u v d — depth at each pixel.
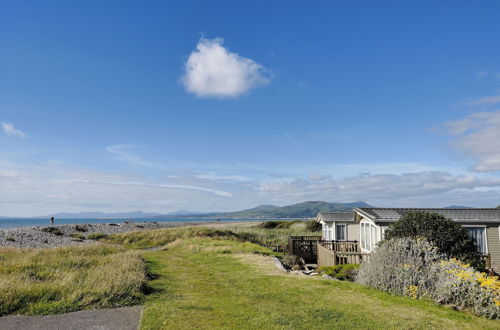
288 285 11.29
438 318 7.62
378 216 17.55
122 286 9.30
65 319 6.99
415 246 10.76
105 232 44.50
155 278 12.52
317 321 7.21
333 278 13.13
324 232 27.30
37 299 8.16
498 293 8.27
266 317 7.37
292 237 24.19
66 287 9.04
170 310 7.70
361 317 7.55
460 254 11.70
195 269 15.59
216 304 8.49
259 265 16.52
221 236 35.97
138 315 7.32
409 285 9.71
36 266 12.91
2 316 7.10
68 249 19.98
